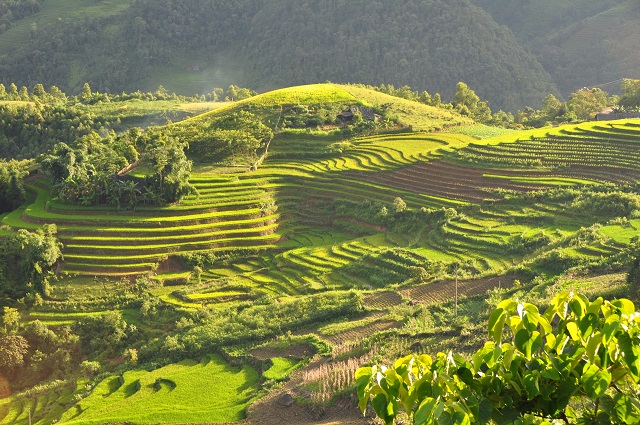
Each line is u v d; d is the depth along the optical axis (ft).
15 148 547.08
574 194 303.68
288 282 279.08
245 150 383.04
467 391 34.22
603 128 368.68
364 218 329.72
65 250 295.28
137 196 323.57
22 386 229.86
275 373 190.19
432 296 231.50
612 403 33.71
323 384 167.32
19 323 255.09
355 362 180.55
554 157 345.10
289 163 384.88
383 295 239.91
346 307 228.22
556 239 263.70
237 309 255.70
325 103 446.19
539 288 211.41
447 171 354.13
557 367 33.81
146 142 377.71
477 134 410.31
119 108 602.44
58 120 566.77
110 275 285.64
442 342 182.50
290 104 442.09
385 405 35.45
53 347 243.81
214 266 302.45
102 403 193.06
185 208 324.19
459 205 319.27
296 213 345.72
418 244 294.05
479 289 230.07
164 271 294.66
